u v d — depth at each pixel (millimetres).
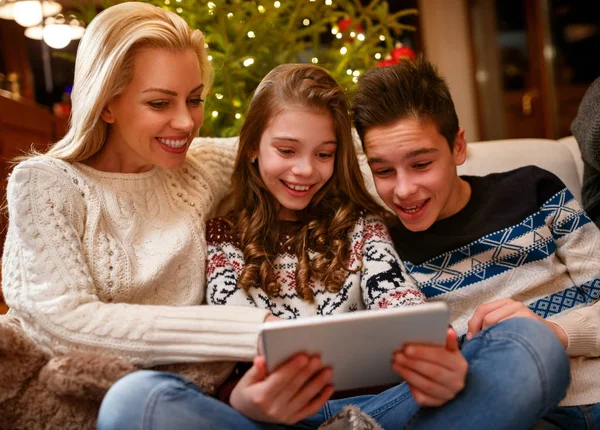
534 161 1554
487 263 1213
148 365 1005
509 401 842
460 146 1236
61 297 995
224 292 1177
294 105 1166
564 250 1217
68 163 1144
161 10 1190
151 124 1114
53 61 5078
